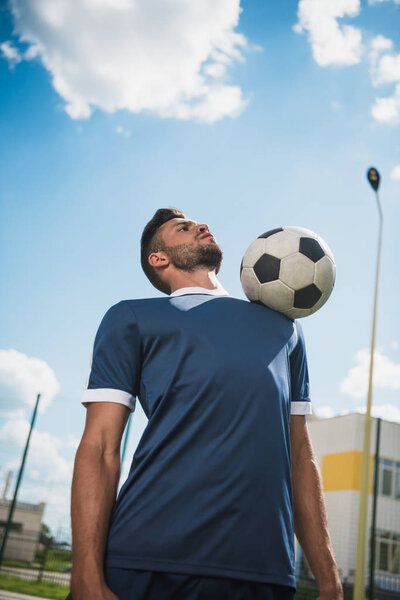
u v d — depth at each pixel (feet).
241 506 3.93
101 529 3.89
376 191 42.60
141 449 4.26
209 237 5.79
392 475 55.88
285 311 5.24
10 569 35.94
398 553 51.78
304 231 5.57
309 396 5.19
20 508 38.29
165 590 3.75
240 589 3.80
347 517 53.01
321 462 58.29
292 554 4.20
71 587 3.76
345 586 46.85
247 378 4.32
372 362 37.93
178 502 3.91
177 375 4.32
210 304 4.84
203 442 4.09
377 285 40.22
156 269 5.85
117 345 4.55
